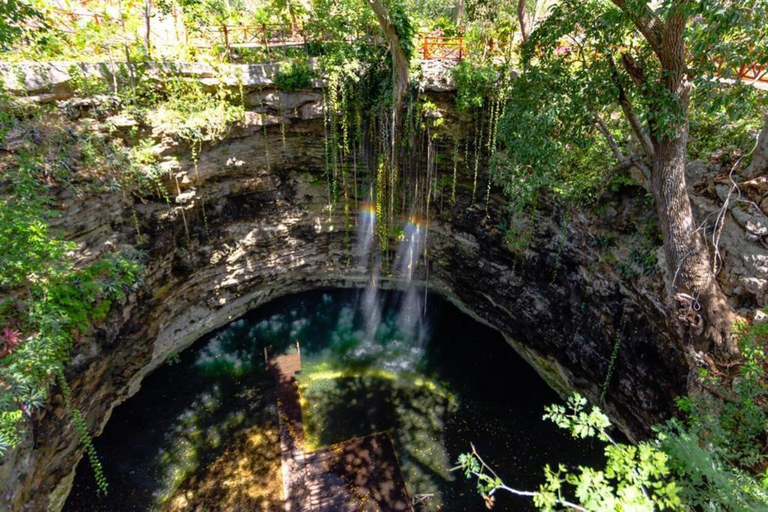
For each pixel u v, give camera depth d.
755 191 9.05
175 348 16.30
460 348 17.41
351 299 19.89
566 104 9.89
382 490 12.23
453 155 16.70
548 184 13.08
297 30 16.22
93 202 12.00
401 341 17.77
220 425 14.01
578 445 13.52
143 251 13.34
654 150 9.36
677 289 9.43
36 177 10.72
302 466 12.81
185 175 14.50
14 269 9.27
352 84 15.70
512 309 16.55
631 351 12.12
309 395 15.30
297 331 18.08
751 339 8.27
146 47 13.88
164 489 12.09
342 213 18.59
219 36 17.03
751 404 7.39
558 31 9.68
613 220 12.31
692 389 9.38
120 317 12.20
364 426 14.18
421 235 18.64
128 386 14.27
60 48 12.91
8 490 8.43
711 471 5.72
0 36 9.83
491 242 16.61
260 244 17.81
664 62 8.56
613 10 8.51
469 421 14.40
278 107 15.78
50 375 9.66
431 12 21.95
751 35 7.61
